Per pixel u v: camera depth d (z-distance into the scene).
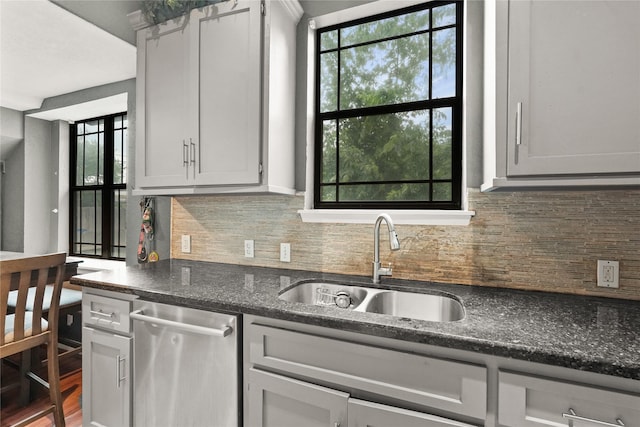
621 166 0.99
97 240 3.04
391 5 1.69
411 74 1.70
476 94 1.48
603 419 0.77
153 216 2.23
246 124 1.58
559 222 1.34
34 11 1.69
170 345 1.33
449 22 1.63
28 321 1.68
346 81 1.83
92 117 3.05
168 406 1.33
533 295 1.31
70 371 2.38
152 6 1.75
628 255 1.25
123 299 1.45
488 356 0.87
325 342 1.04
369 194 1.77
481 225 1.46
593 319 1.03
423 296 1.41
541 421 0.81
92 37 1.92
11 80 2.48
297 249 1.81
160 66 1.78
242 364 1.21
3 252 2.98
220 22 1.63
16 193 3.03
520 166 1.11
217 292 1.33
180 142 1.73
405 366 0.95
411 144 1.69
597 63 1.02
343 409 1.00
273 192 1.62
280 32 1.66
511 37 1.12
